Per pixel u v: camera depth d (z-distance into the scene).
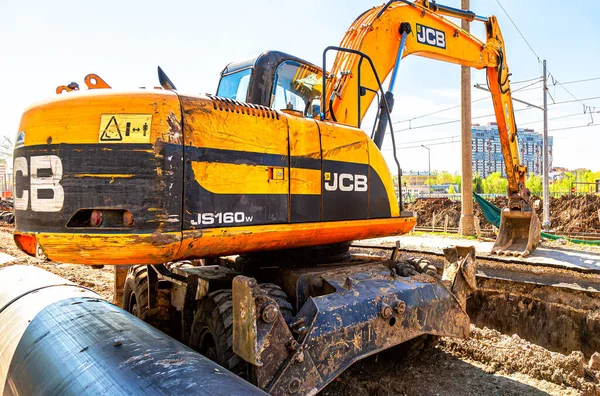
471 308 8.02
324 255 4.91
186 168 3.21
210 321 3.74
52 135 3.18
